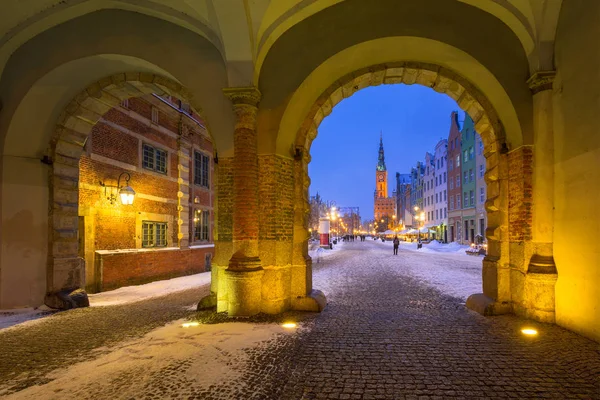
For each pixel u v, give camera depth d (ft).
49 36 25.39
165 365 14.58
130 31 24.97
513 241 23.12
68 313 25.39
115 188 38.60
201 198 57.31
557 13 20.51
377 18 22.99
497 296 23.35
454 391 12.32
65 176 28.68
